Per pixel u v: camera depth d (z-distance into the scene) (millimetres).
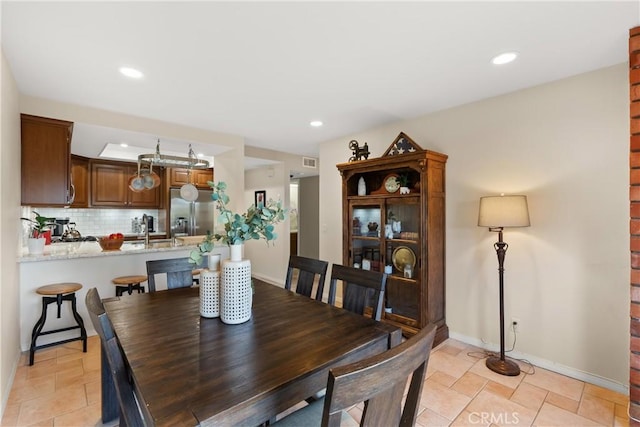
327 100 2850
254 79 2398
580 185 2322
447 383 2301
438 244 3025
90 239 5023
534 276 2549
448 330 3094
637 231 1764
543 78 2393
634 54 1755
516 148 2639
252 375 1084
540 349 2525
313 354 1248
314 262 2361
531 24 1699
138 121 3305
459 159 3012
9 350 2229
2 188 1931
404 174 3285
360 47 1941
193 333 1449
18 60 2064
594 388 2225
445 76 2354
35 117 2688
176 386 1010
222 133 3988
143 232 5715
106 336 1112
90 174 5180
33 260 2748
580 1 1512
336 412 721
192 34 1790
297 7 1552
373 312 1835
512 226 2287
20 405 2023
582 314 2324
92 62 2109
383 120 3453
